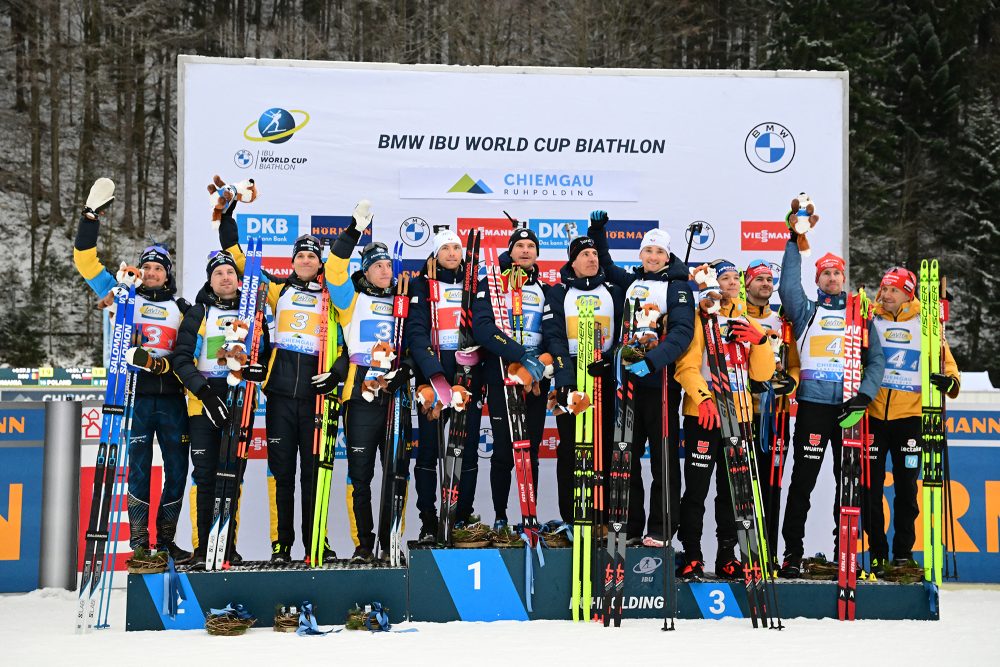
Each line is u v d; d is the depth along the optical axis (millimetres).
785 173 21281
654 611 16438
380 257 17375
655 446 16875
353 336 17234
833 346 17547
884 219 82312
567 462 17406
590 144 20938
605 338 17656
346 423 17375
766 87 21281
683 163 21109
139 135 80562
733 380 16906
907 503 17703
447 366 17469
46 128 79750
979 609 17797
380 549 17328
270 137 20297
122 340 16406
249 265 16719
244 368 16234
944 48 86750
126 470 16312
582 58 76625
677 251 21031
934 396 17297
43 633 15211
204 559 16422
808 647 13867
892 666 12625
